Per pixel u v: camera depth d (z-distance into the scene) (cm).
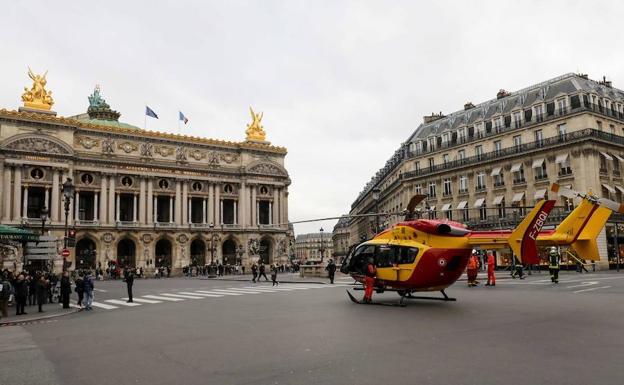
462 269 2159
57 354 1277
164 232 8875
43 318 2259
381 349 1173
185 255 9044
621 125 6256
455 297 2408
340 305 2209
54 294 3616
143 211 8719
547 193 6134
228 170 9762
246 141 10088
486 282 3588
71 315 2350
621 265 6069
